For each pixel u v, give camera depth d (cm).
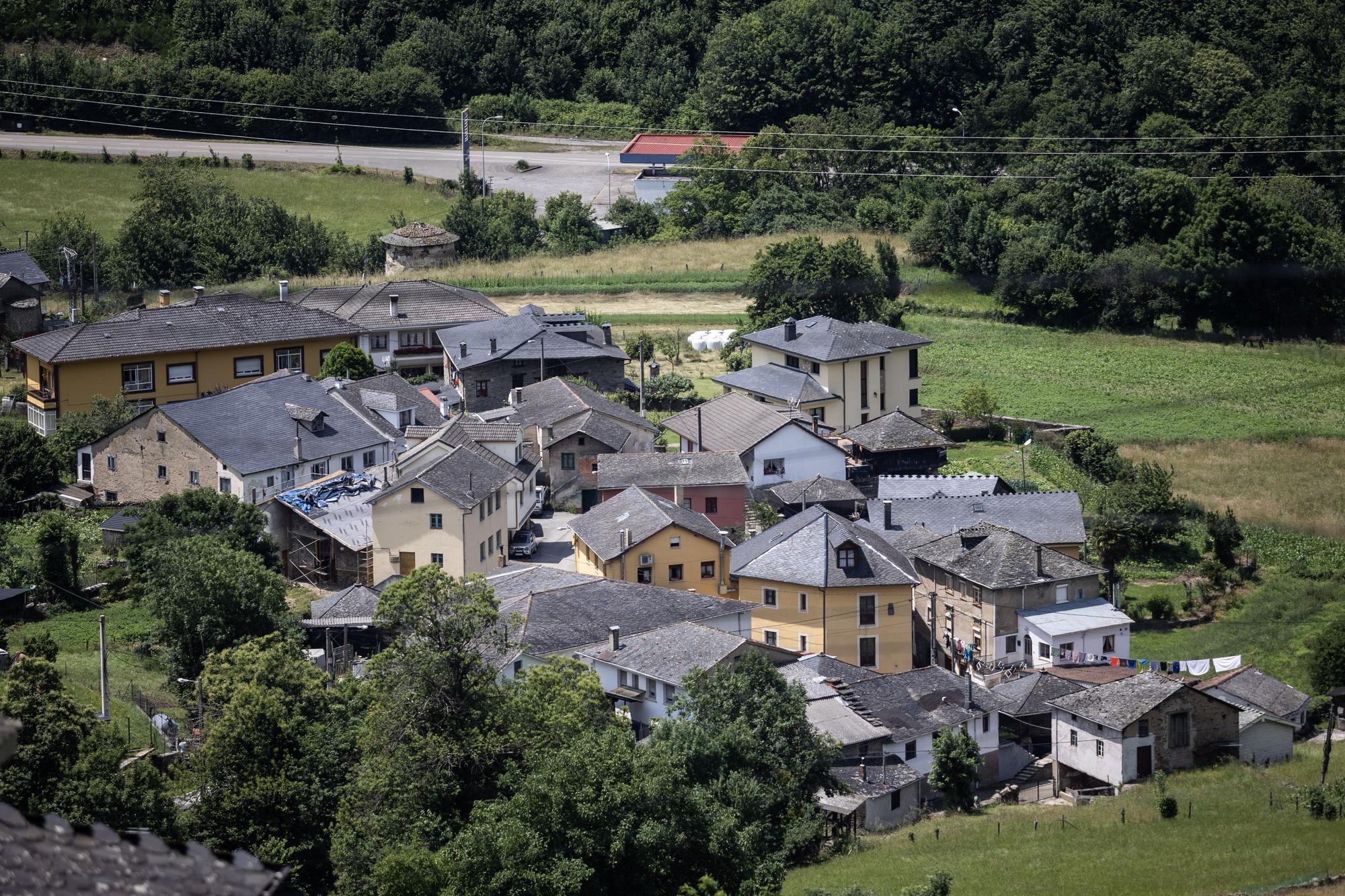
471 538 7675
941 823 5547
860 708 6153
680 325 12156
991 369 11550
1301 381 11212
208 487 8144
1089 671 6900
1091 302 12525
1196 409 10569
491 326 10725
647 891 4238
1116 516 8488
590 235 14438
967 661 7381
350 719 5244
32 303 11156
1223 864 4875
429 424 9475
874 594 7250
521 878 4028
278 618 6600
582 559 7994
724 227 14762
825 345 10288
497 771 4859
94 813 4412
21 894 943
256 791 4719
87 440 9006
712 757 4972
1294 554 8444
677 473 8525
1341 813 5319
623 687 6391
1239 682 6400
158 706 6053
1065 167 14112
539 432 9156
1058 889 4728
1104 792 5916
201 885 990
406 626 5072
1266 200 12688
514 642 6169
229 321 10350
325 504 8056
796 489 8719
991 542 7544
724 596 7775
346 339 10775
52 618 7125
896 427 9512
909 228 14212
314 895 4688
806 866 5050
